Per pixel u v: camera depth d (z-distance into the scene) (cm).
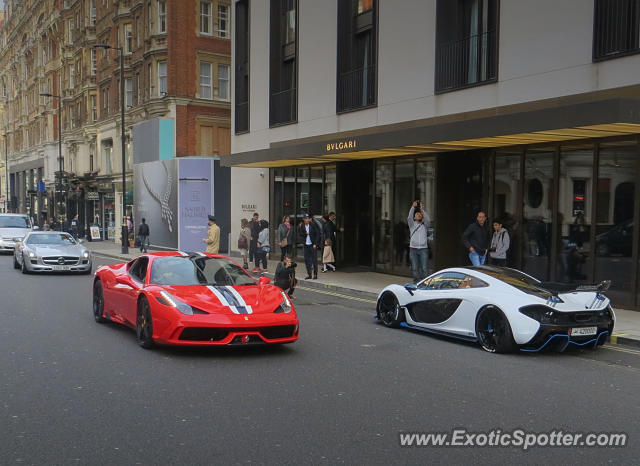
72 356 749
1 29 8475
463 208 1555
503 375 691
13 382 627
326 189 1998
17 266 1972
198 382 634
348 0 1856
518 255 1356
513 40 1309
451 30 1497
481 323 828
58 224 4312
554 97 1219
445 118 1477
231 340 722
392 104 1648
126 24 3962
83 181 4547
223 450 443
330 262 1847
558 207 1262
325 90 1923
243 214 2445
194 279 832
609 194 1159
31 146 6775
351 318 1098
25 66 7012
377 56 1700
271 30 2222
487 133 1153
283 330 766
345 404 565
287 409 546
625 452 457
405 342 881
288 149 1786
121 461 420
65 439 462
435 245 1537
